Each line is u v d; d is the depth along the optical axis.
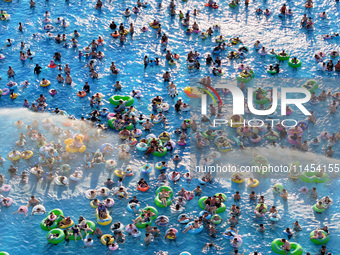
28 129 39.50
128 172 36.16
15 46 49.00
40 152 37.31
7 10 53.88
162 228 32.41
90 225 31.97
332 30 51.50
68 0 55.41
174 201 34.31
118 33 50.69
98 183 35.47
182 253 30.62
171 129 40.41
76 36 50.41
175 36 51.00
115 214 33.22
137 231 31.80
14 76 45.34
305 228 32.44
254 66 47.19
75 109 42.22
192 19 53.19
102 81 45.28
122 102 41.78
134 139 38.84
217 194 34.22
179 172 36.62
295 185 35.59
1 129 39.66
